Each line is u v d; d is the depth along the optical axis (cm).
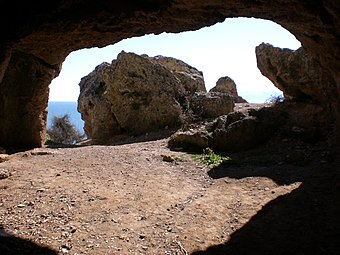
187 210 746
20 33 690
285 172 1008
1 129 1256
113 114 2089
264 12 754
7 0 618
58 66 1298
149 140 1678
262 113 1485
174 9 729
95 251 551
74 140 2891
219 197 835
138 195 831
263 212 725
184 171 1102
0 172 915
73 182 890
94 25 767
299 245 574
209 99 2011
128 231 632
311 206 736
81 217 679
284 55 1620
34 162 1079
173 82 2042
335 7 593
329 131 1315
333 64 833
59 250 546
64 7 677
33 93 1271
